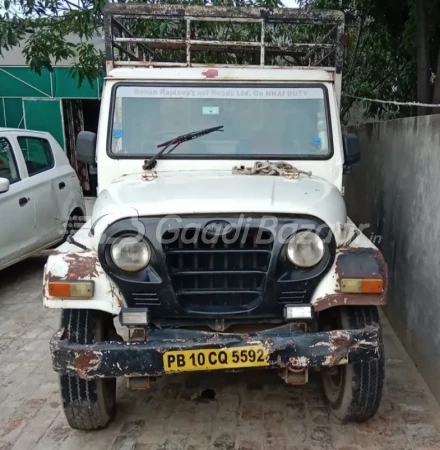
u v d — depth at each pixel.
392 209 4.47
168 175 3.21
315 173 3.38
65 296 2.55
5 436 3.07
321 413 3.21
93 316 2.75
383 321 4.58
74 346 2.53
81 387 2.82
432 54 5.55
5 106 10.52
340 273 2.54
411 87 6.26
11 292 5.71
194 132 3.40
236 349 2.47
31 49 7.21
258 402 3.36
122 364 2.50
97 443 2.99
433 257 3.35
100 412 2.94
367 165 5.66
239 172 3.22
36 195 5.69
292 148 3.41
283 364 2.50
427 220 3.49
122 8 3.62
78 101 10.78
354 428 3.04
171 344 2.48
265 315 2.59
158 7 3.63
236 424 3.13
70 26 6.86
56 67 10.23
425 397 3.33
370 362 2.80
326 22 3.65
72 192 6.54
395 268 4.34
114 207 2.60
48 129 10.62
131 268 2.50
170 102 3.44
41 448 2.96
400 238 4.18
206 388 3.55
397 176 4.32
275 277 2.52
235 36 6.01
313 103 3.45
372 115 7.71
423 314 3.54
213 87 3.45
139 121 3.44
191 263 2.57
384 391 3.40
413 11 5.22
